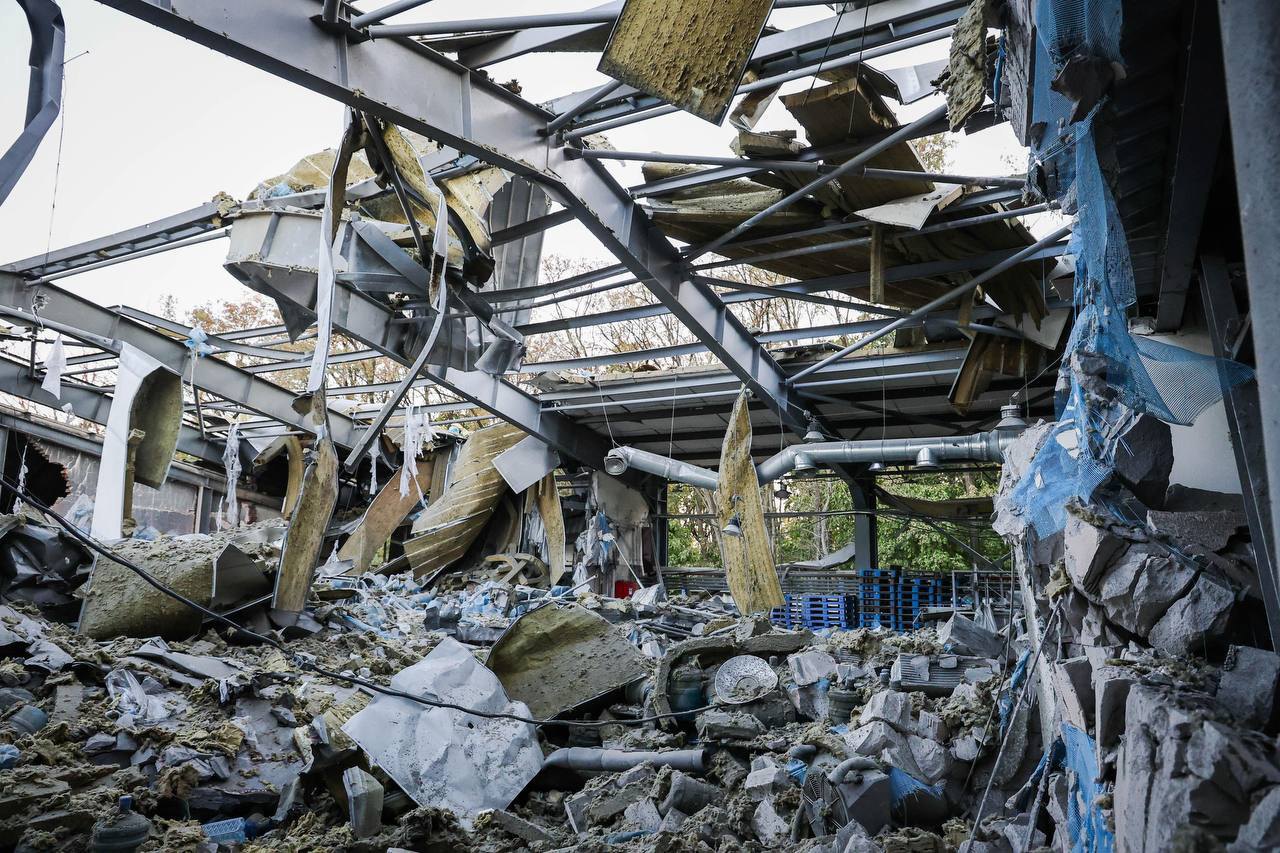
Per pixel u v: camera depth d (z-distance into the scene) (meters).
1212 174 6.23
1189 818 3.42
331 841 8.00
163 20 9.29
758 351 20.55
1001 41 6.34
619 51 9.07
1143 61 5.46
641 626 17.73
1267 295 3.52
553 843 8.59
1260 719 4.09
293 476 30.75
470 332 20.36
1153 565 6.12
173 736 9.18
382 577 23.69
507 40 11.66
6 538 12.94
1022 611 12.54
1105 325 6.14
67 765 8.42
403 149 12.71
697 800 9.18
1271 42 3.57
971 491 32.22
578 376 24.56
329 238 13.05
